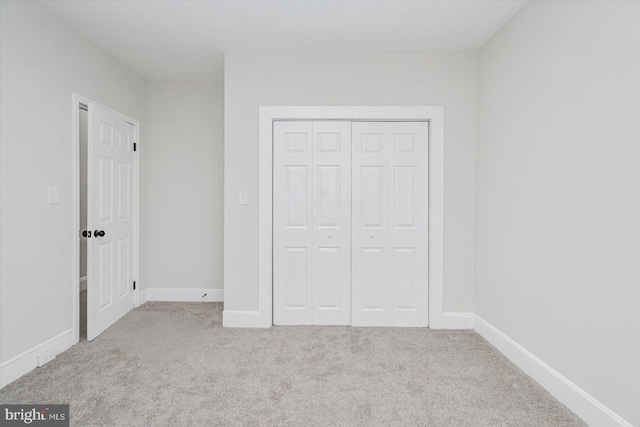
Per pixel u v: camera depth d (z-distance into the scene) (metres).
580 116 1.75
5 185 1.98
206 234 3.70
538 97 2.09
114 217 3.02
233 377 2.08
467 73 2.90
